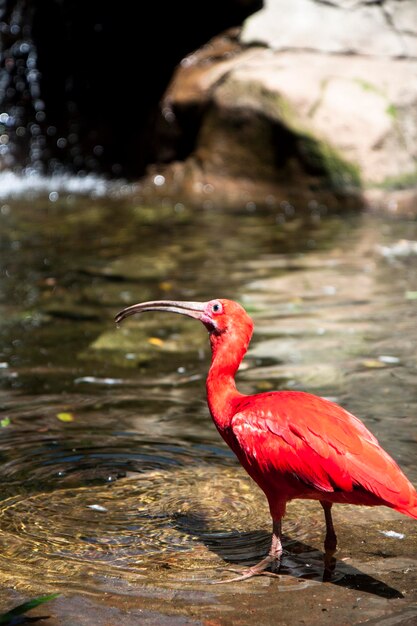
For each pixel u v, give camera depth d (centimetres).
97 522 470
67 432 577
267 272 941
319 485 407
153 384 658
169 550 444
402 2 1432
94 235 1130
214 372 461
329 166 1288
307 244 1068
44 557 436
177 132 1439
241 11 1505
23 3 1616
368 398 621
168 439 568
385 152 1298
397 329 761
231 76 1367
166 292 874
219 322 463
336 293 864
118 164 1558
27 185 1501
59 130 1616
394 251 1029
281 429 418
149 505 489
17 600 398
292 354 706
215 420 457
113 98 1605
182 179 1406
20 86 1644
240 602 397
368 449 404
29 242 1095
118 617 386
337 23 1420
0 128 1622
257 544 452
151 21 1556
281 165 1321
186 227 1173
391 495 390
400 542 453
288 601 398
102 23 1584
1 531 459
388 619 383
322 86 1330
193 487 509
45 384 658
